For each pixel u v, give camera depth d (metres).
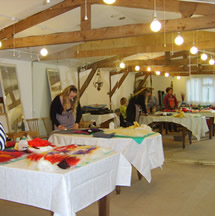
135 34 4.11
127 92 5.62
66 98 3.81
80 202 1.70
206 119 5.76
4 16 4.47
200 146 5.42
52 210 1.56
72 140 3.21
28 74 6.38
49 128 6.40
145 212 2.60
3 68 5.66
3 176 1.78
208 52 5.11
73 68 6.17
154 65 5.59
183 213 2.58
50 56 6.40
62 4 4.55
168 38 5.52
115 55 5.84
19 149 2.21
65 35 4.52
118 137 3.05
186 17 3.89
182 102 5.38
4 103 5.54
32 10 4.53
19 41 4.82
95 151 2.03
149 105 5.56
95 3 4.38
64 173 1.58
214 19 3.71
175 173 3.93
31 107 6.44
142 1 4.16
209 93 5.10
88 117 5.83
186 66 5.30
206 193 3.11
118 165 2.19
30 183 1.67
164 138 5.98
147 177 2.95
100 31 4.30
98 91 5.88
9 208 2.76
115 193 3.13
